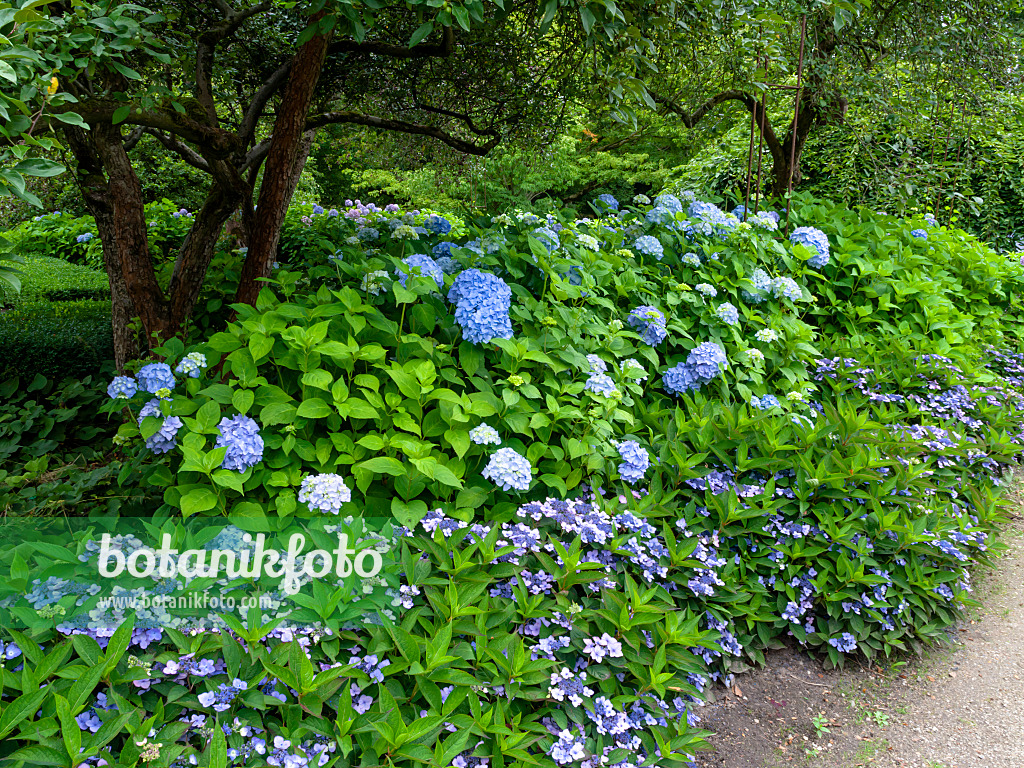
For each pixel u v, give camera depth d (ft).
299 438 8.80
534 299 11.48
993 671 9.42
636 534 8.91
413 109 18.78
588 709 7.25
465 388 10.16
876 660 9.70
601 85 12.10
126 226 13.48
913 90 21.11
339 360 9.29
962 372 15.52
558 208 16.02
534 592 7.99
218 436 8.11
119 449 11.98
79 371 16.48
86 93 10.52
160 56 8.48
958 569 10.71
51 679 6.19
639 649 7.82
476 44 15.88
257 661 6.66
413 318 10.45
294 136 12.72
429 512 8.43
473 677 6.92
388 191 46.52
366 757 6.16
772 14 13.80
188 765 5.87
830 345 15.99
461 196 38.32
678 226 15.75
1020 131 28.86
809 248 16.34
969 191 24.40
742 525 9.99
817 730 8.46
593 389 10.12
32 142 5.92
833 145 26.86
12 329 16.98
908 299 17.42
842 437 11.53
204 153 12.12
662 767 7.22
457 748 6.21
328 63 16.49
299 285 13.97
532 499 9.54
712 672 9.10
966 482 12.62
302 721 6.33
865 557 9.77
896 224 21.06
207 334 15.17
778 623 9.52
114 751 6.02
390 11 14.08
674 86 18.84
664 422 11.38
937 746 8.19
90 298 24.11
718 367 12.10
